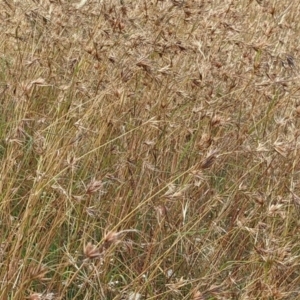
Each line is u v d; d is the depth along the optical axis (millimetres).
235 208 5684
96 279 4711
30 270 3955
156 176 5539
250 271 5250
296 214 5695
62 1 6617
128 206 5320
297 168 5836
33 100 5898
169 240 5289
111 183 5332
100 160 5434
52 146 4973
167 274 5031
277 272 4914
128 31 6535
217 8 7211
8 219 4789
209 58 6395
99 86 5965
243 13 7910
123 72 5656
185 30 7141
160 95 6027
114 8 6184
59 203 4859
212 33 6727
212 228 5102
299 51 7672
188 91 6617
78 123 5035
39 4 6527
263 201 5000
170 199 4410
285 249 4469
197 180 5352
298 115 5852
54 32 6531
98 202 5234
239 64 6988
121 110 5953
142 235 5223
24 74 6141
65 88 5684
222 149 6117
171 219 5324
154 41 6191
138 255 4984
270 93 6477
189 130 5941
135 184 5418
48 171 4449
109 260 4691
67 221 5129
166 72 5625
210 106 6258
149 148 5621
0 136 5793
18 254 4391
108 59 5965
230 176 6234
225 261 5258
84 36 6738
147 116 5977
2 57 7008
